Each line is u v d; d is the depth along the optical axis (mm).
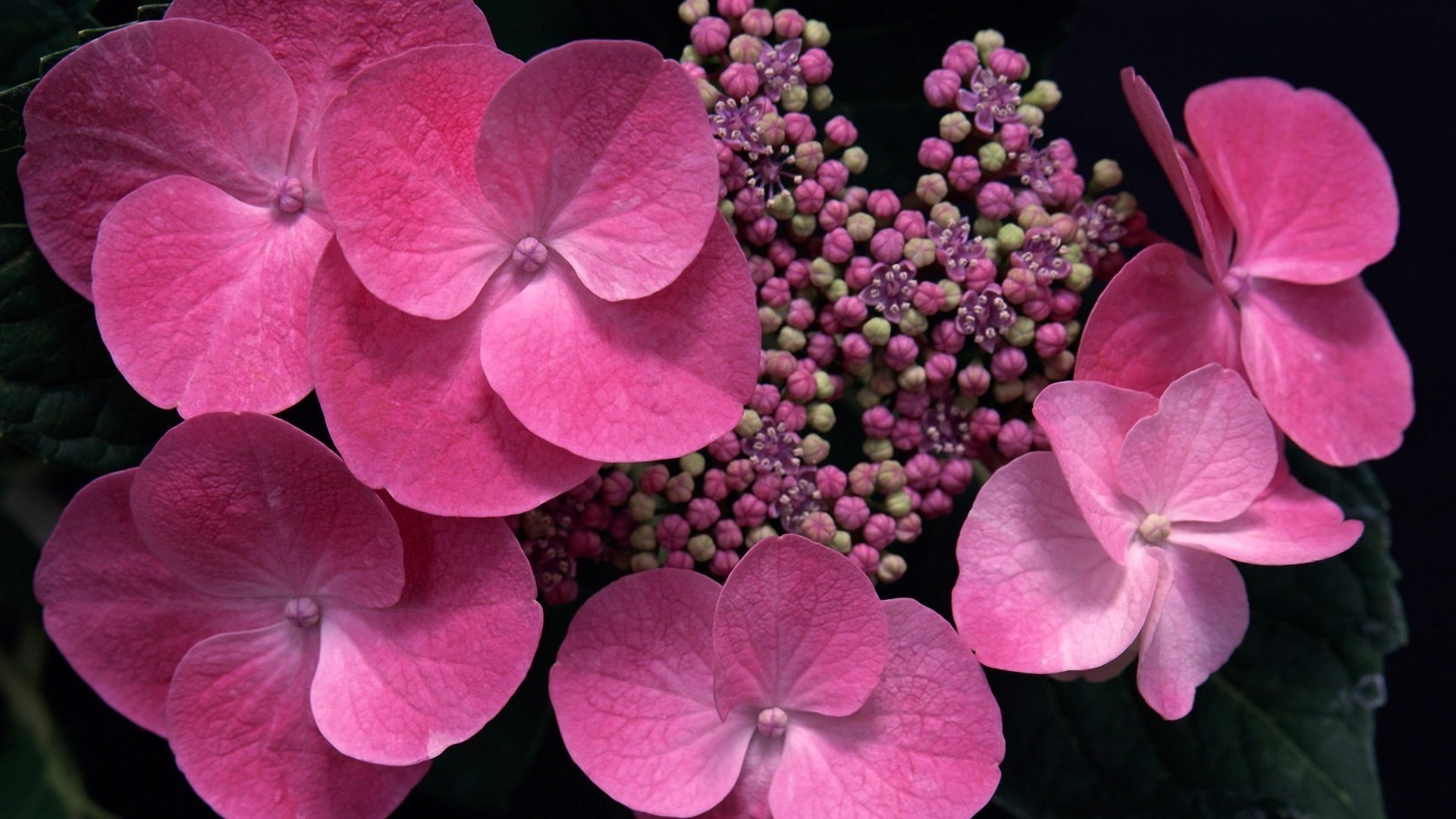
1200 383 273
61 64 262
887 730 272
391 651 269
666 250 263
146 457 260
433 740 265
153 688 273
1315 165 294
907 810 270
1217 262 282
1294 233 295
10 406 278
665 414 265
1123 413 275
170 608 271
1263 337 291
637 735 270
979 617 272
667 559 284
